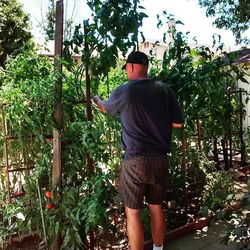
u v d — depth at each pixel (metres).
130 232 2.49
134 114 2.40
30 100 2.79
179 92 3.17
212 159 5.06
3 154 3.06
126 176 2.46
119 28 2.73
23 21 13.06
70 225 2.78
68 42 2.77
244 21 11.88
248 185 2.58
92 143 2.66
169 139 2.51
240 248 2.58
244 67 4.68
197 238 3.28
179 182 3.56
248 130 5.49
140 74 2.52
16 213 2.94
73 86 2.86
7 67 3.04
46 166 2.90
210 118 4.55
